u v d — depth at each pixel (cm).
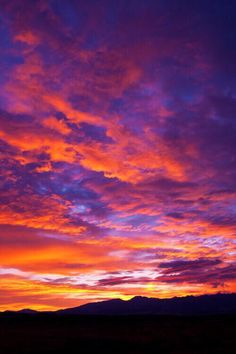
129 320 9212
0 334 4619
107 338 3981
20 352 2986
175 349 3231
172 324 7131
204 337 4156
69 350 3130
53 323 7575
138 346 3397
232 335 4409
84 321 8625
